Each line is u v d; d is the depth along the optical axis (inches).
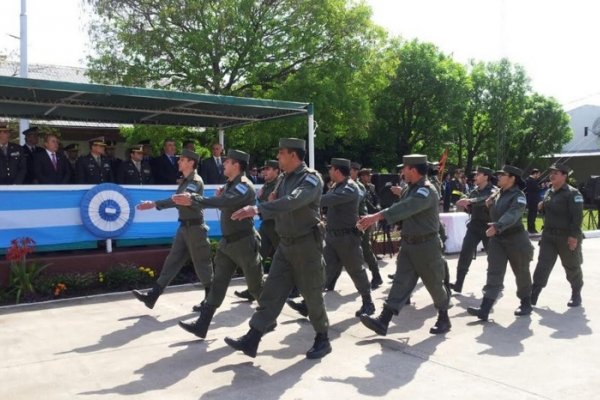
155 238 351.9
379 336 225.8
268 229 306.5
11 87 316.2
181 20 651.5
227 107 388.8
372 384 171.8
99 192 328.8
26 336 224.5
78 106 374.9
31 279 292.4
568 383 172.2
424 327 240.2
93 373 181.8
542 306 278.8
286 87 655.1
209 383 172.7
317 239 190.7
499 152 1267.2
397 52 946.7
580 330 233.8
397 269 220.8
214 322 246.5
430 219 214.1
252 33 658.2
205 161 406.9
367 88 742.5
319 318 195.9
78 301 288.8
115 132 746.2
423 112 1209.4
